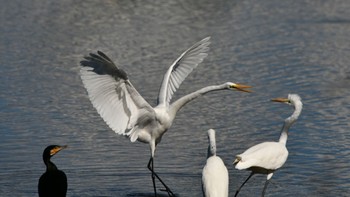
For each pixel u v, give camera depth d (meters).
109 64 10.94
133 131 12.23
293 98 12.07
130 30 29.81
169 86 13.31
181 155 14.57
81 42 27.31
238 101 19.02
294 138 15.59
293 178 13.02
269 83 20.88
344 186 12.51
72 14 33.34
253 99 19.19
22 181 12.95
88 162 14.11
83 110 18.27
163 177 13.27
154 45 26.70
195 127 16.70
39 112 18.00
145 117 12.23
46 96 19.67
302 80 21.17
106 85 11.27
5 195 12.19
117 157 14.46
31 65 23.53
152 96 19.42
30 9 34.28
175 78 13.45
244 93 19.86
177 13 33.97
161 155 14.59
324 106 18.30
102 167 13.80
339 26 30.48
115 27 30.48
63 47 26.44
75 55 25.11
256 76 21.67
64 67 23.34
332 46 26.36
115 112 11.55
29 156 14.45
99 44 26.94
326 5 35.97
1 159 14.23
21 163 13.98
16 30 29.39
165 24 31.14
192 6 35.97
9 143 15.36
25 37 28.06
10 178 13.09
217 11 34.34
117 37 28.31
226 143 15.39
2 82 21.23
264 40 27.36
